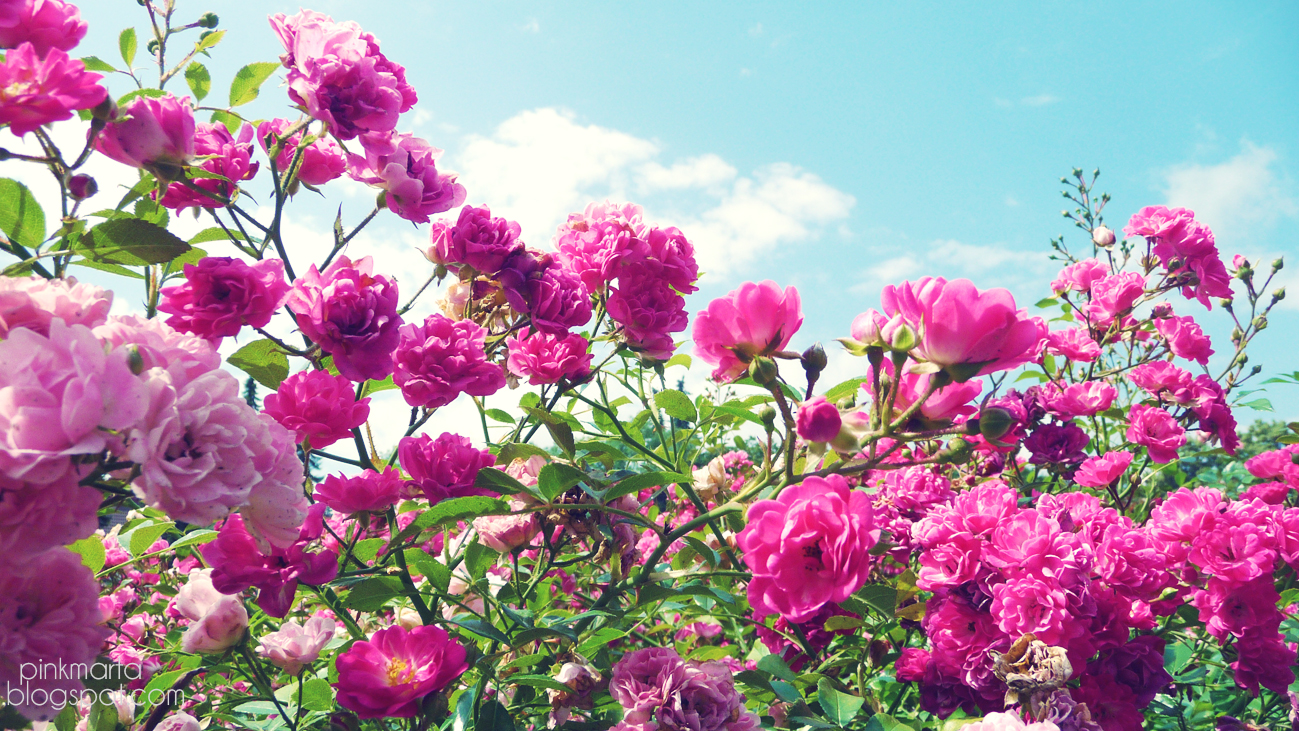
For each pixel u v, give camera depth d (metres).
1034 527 0.59
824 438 0.47
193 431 0.40
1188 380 0.92
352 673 0.49
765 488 0.56
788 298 0.49
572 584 0.94
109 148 0.50
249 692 0.69
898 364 0.46
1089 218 1.33
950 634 0.58
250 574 0.49
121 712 0.56
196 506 0.40
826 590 0.44
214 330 0.49
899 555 0.71
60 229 0.47
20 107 0.41
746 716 0.56
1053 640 0.55
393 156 0.59
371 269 0.55
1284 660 0.63
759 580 0.44
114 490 0.42
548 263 0.64
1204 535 0.66
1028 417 0.93
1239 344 1.06
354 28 0.57
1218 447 0.96
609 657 0.65
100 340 0.40
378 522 0.60
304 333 0.53
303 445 0.53
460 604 0.56
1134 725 0.56
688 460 0.76
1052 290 1.12
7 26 0.43
